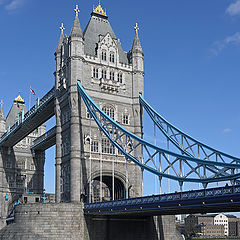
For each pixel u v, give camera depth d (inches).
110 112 3068.4
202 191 1701.5
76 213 2620.6
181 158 2119.8
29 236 2554.1
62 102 3090.6
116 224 2755.9
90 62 3058.6
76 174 2795.3
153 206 1995.6
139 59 3240.7
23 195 3609.7
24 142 4722.0
